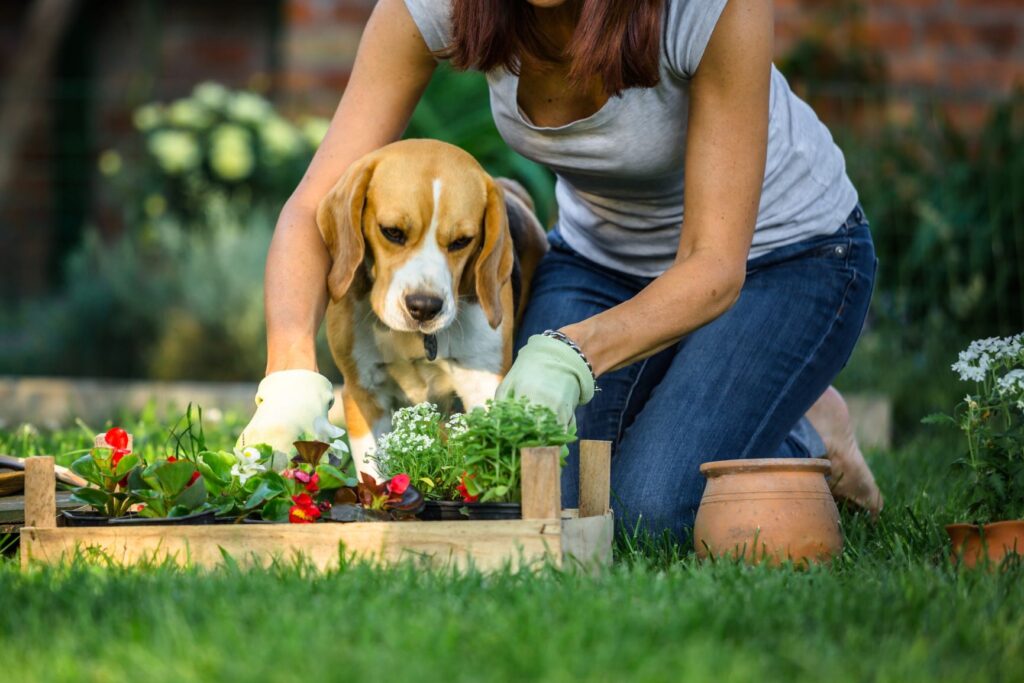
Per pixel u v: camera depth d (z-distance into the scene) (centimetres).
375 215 428
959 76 1013
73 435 598
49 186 1282
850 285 482
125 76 1349
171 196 1045
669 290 388
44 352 995
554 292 502
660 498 431
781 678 242
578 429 482
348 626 263
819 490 379
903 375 809
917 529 416
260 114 1032
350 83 448
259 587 301
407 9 426
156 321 983
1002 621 288
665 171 447
